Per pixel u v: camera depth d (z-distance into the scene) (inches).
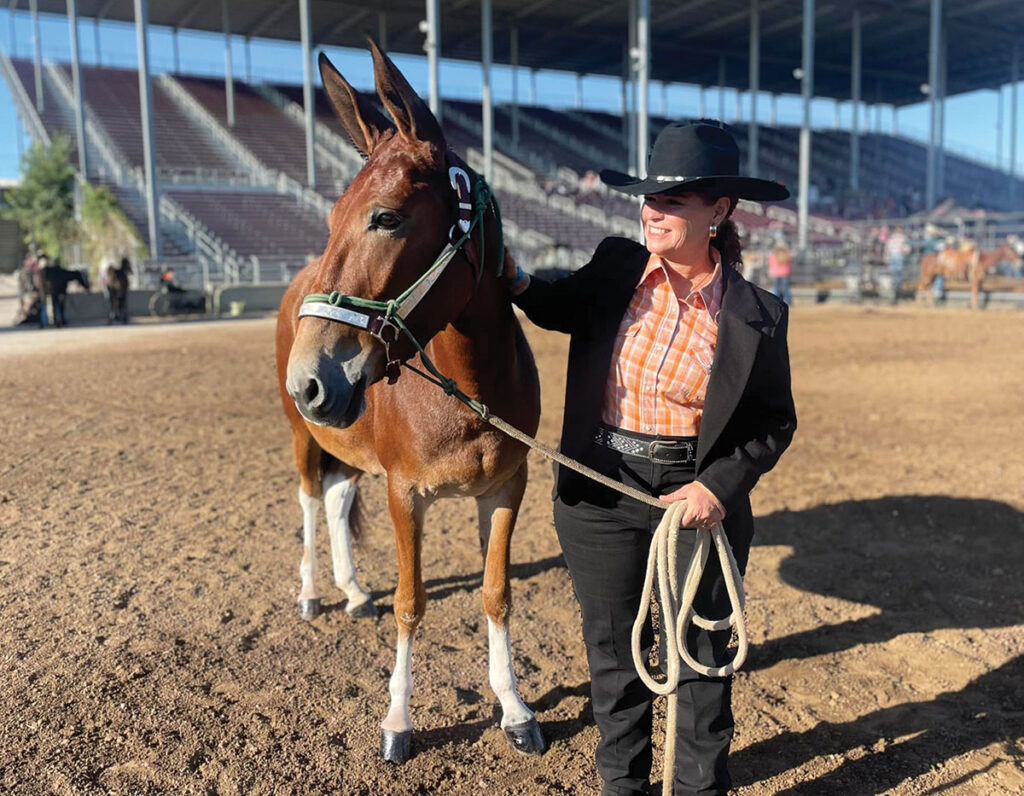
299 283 153.0
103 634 143.2
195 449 275.4
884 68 2011.6
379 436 112.1
